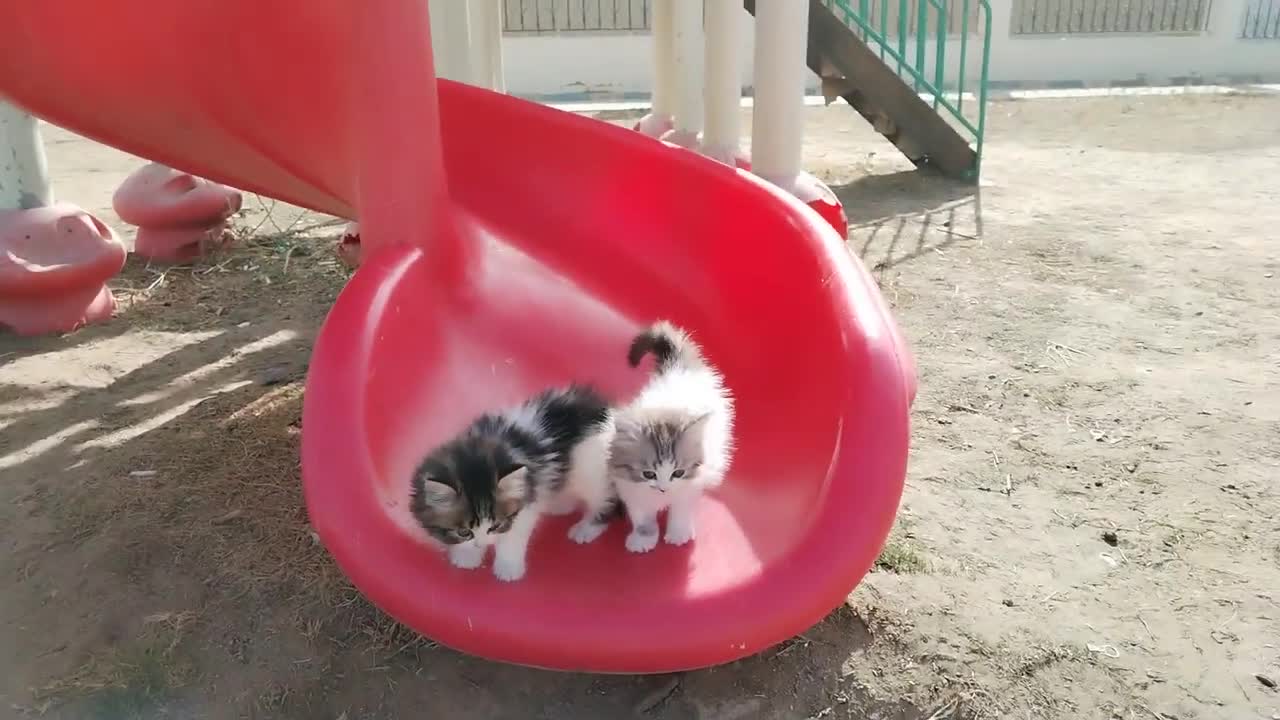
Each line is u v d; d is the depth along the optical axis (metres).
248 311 1.68
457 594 0.73
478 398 1.04
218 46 1.08
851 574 0.75
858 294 0.95
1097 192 2.43
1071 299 1.71
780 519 0.83
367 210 1.10
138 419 1.29
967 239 2.07
